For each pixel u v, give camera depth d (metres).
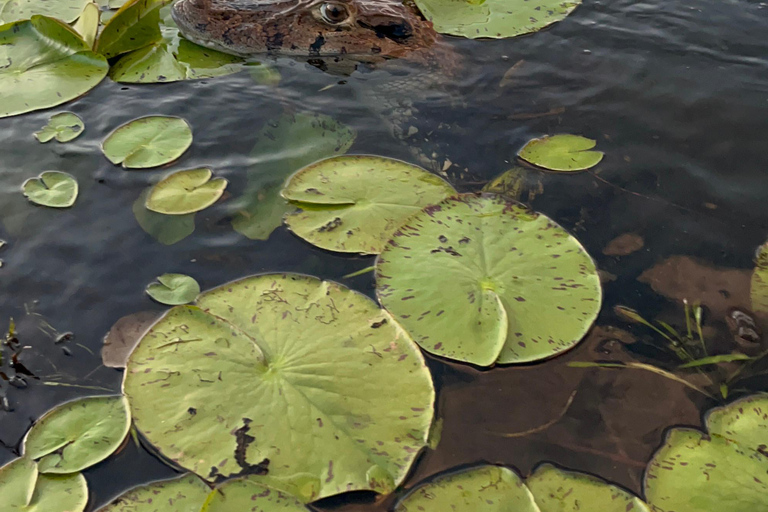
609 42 3.13
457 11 3.35
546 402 1.62
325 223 2.06
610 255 2.03
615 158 2.43
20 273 1.91
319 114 2.60
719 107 2.70
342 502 1.40
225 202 2.15
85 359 1.68
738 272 1.98
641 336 1.78
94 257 1.97
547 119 2.64
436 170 2.35
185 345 1.67
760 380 1.68
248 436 1.49
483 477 1.45
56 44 2.88
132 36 2.90
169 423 1.51
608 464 1.50
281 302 1.80
